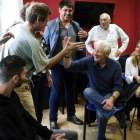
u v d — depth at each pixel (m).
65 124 2.79
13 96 1.29
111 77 2.21
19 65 1.20
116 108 2.08
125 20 4.50
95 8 4.17
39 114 2.36
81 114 3.07
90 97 2.17
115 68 2.21
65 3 2.38
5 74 1.15
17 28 1.59
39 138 1.53
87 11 4.15
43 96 2.30
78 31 2.59
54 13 3.99
